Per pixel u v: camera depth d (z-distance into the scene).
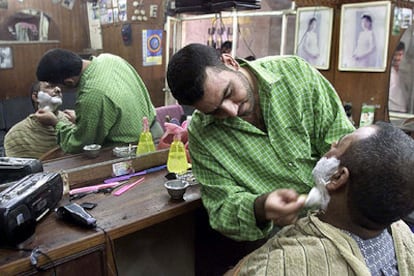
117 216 1.18
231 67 1.09
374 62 2.15
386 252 0.86
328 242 0.82
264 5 2.29
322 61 2.30
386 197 0.76
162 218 1.21
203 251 1.67
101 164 1.50
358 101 2.25
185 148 1.61
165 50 1.82
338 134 1.16
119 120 1.61
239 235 1.06
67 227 1.11
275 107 1.14
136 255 1.50
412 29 2.19
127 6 1.65
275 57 1.24
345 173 0.79
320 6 2.23
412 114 2.21
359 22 2.15
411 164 0.76
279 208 0.91
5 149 1.35
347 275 0.79
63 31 1.46
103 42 1.59
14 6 1.33
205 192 1.19
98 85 1.55
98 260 1.08
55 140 1.45
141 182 1.46
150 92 1.76
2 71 1.33
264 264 0.85
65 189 1.35
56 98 1.44
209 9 1.90
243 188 1.13
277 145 1.14
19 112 1.37
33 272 0.96
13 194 1.06
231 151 1.15
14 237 0.99
